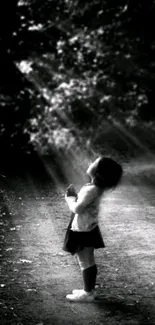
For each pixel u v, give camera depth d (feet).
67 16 57.21
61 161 47.44
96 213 14.48
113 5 58.75
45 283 16.10
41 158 47.91
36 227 24.25
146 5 58.54
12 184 35.58
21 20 50.24
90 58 61.82
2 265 17.98
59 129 58.95
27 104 50.55
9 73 50.26
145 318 13.15
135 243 21.38
